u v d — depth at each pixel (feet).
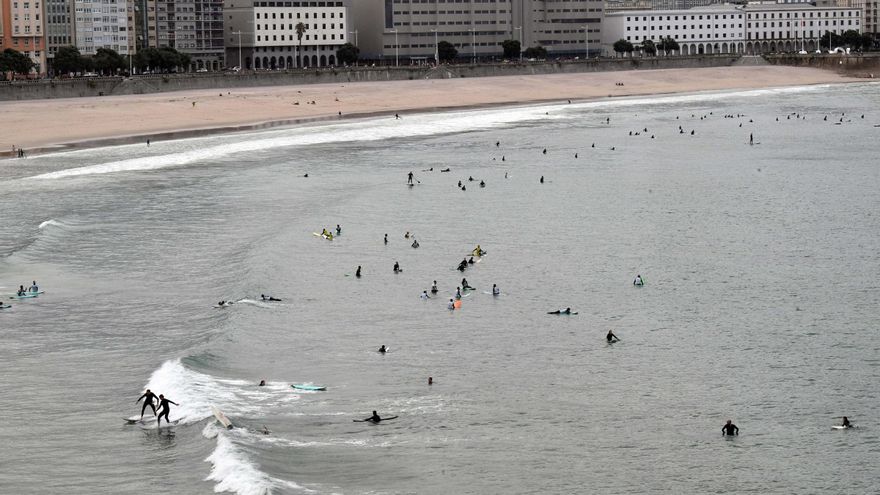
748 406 467.52
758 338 556.51
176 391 472.85
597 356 529.86
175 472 398.21
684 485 396.37
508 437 435.12
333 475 398.21
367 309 604.90
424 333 563.89
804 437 436.35
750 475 404.36
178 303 613.11
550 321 586.04
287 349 535.60
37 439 428.15
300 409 460.14
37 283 654.53
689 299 626.64
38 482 391.45
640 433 440.45
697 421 451.94
